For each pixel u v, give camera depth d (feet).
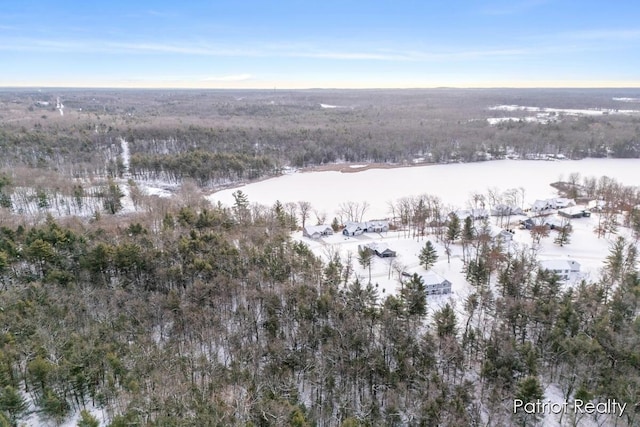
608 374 153.17
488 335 192.95
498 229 330.75
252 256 232.32
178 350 173.99
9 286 204.85
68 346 161.17
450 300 218.18
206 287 202.49
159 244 256.73
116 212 363.76
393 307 186.50
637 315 178.60
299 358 171.32
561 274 250.98
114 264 222.48
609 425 146.92
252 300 205.26
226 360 174.60
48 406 141.38
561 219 349.41
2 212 309.22
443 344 174.70
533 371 156.35
